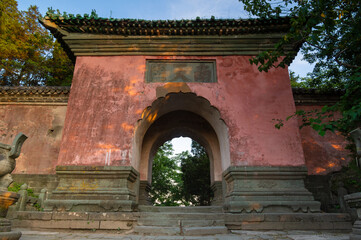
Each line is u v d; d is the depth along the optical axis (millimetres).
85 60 10539
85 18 9797
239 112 9719
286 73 10336
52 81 20703
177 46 10547
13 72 18984
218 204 12000
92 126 9453
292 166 8875
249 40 10453
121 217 7316
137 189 9812
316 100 11664
